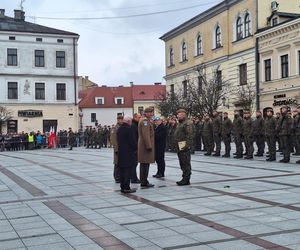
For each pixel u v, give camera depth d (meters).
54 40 52.91
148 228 7.31
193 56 48.28
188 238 6.63
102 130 36.28
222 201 9.38
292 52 33.12
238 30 40.25
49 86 52.72
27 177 14.89
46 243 6.64
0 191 11.87
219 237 6.63
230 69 41.16
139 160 11.77
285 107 17.22
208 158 20.09
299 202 9.03
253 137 19.42
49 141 41.09
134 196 10.41
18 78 51.41
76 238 6.85
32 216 8.55
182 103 38.06
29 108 51.72
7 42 51.06
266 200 9.33
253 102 37.22
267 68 36.28
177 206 9.00
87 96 84.50
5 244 6.66
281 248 6.01
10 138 39.53
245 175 13.48
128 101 84.62
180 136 11.86
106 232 7.15
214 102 36.50
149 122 11.83
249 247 6.09
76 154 27.27
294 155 19.97
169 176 13.80
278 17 36.09
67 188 12.07
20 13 53.91
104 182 13.10
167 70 55.28
